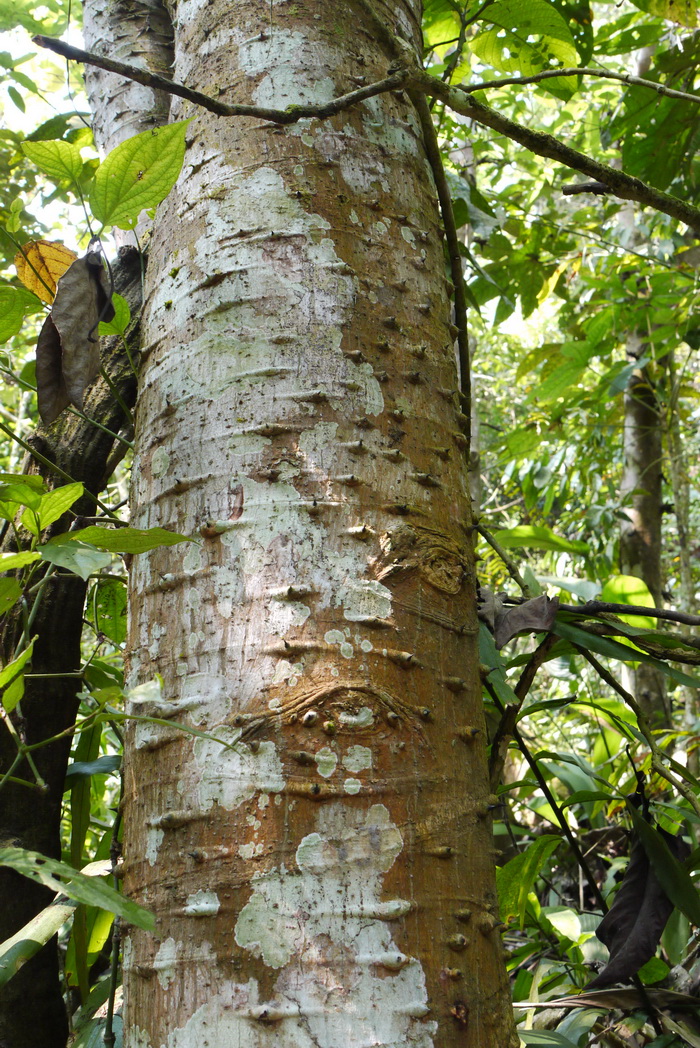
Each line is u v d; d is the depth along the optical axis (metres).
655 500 3.26
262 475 0.90
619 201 3.28
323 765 0.79
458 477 1.00
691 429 3.87
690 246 2.97
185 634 0.88
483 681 1.08
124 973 0.85
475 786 0.88
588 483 3.67
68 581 1.33
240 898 0.76
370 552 0.88
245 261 0.99
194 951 0.76
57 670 1.31
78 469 1.40
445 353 1.05
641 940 1.20
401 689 0.84
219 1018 0.73
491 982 0.81
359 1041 0.71
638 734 1.49
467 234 2.97
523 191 3.39
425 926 0.78
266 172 1.03
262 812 0.78
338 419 0.92
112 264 1.56
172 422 0.97
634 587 2.07
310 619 0.84
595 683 3.18
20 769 1.24
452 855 0.82
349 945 0.74
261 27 1.11
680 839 1.33
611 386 3.06
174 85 0.90
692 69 2.31
